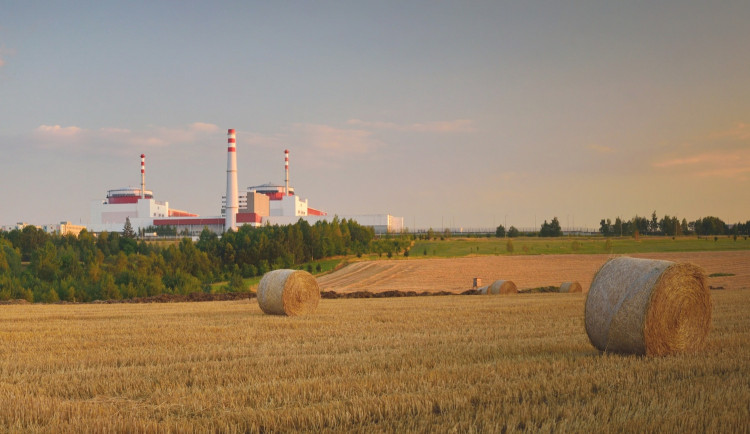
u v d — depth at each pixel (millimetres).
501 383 10070
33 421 8641
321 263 107062
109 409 9055
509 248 110312
